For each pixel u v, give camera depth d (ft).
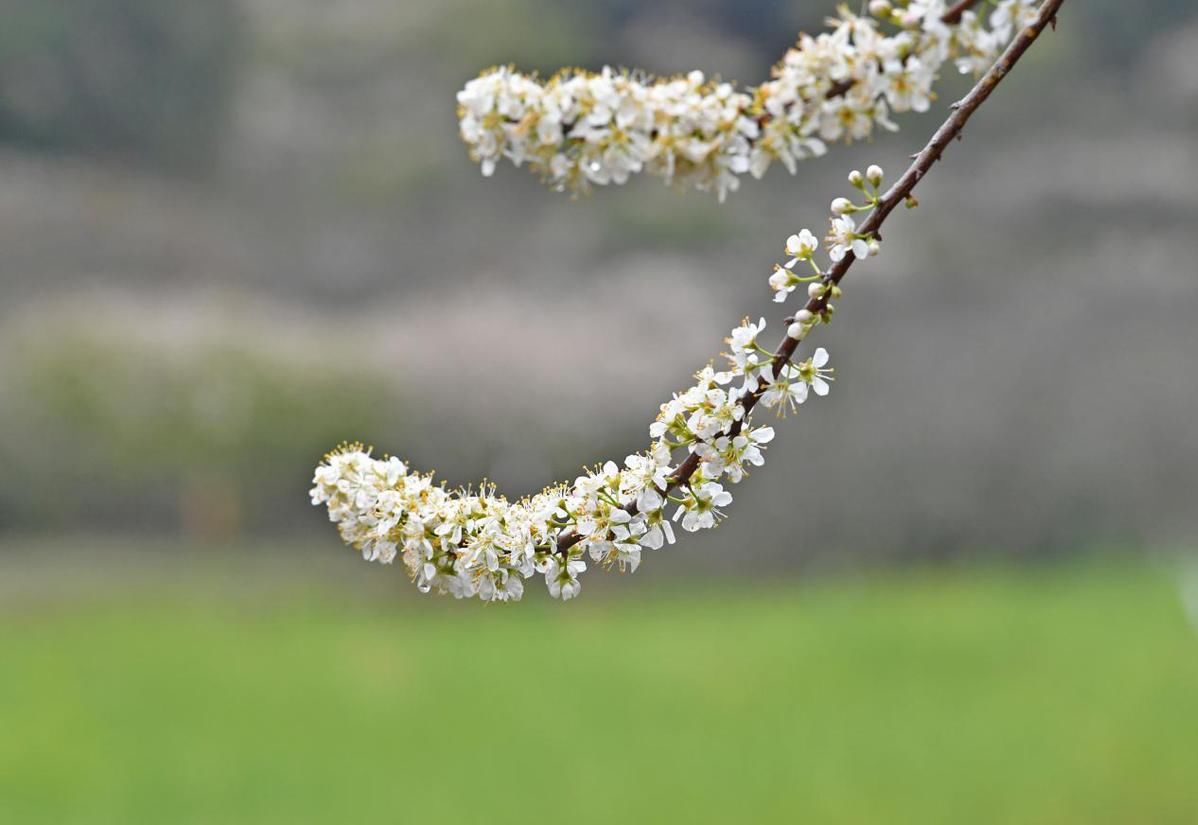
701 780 35.37
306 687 46.68
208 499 76.07
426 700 44.96
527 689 46.26
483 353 74.95
